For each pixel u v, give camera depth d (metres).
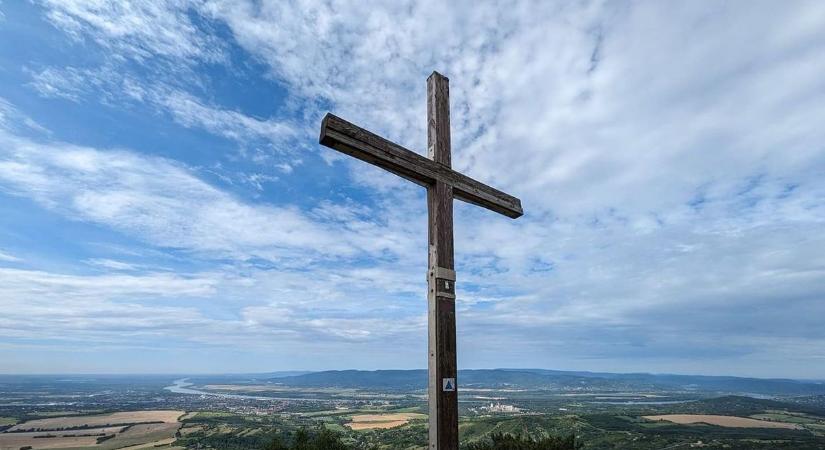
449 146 5.17
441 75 5.35
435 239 4.71
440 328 4.43
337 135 4.08
